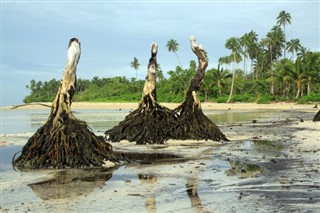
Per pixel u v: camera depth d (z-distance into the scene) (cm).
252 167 1465
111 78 15800
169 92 10962
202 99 10412
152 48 2536
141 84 13438
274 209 912
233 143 2272
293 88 10119
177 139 2439
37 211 943
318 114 3844
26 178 1361
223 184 1193
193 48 2555
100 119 4759
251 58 12762
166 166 1542
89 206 980
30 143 1666
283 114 5469
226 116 5097
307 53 9725
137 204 991
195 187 1165
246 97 9794
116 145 2267
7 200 1050
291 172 1340
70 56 1778
